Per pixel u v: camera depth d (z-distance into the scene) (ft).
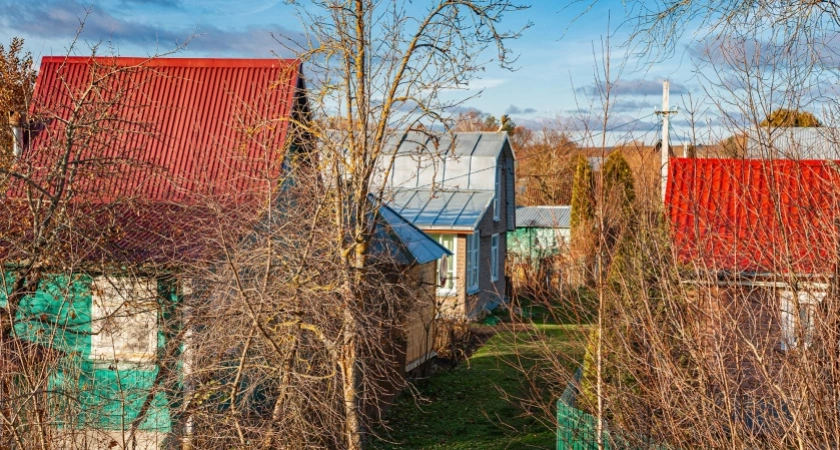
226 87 46.37
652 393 21.81
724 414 19.58
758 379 19.81
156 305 30.30
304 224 32.63
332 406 30.58
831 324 17.39
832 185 18.74
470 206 82.89
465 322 70.85
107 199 36.11
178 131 45.47
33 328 27.61
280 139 40.65
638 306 22.56
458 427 44.68
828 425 17.21
